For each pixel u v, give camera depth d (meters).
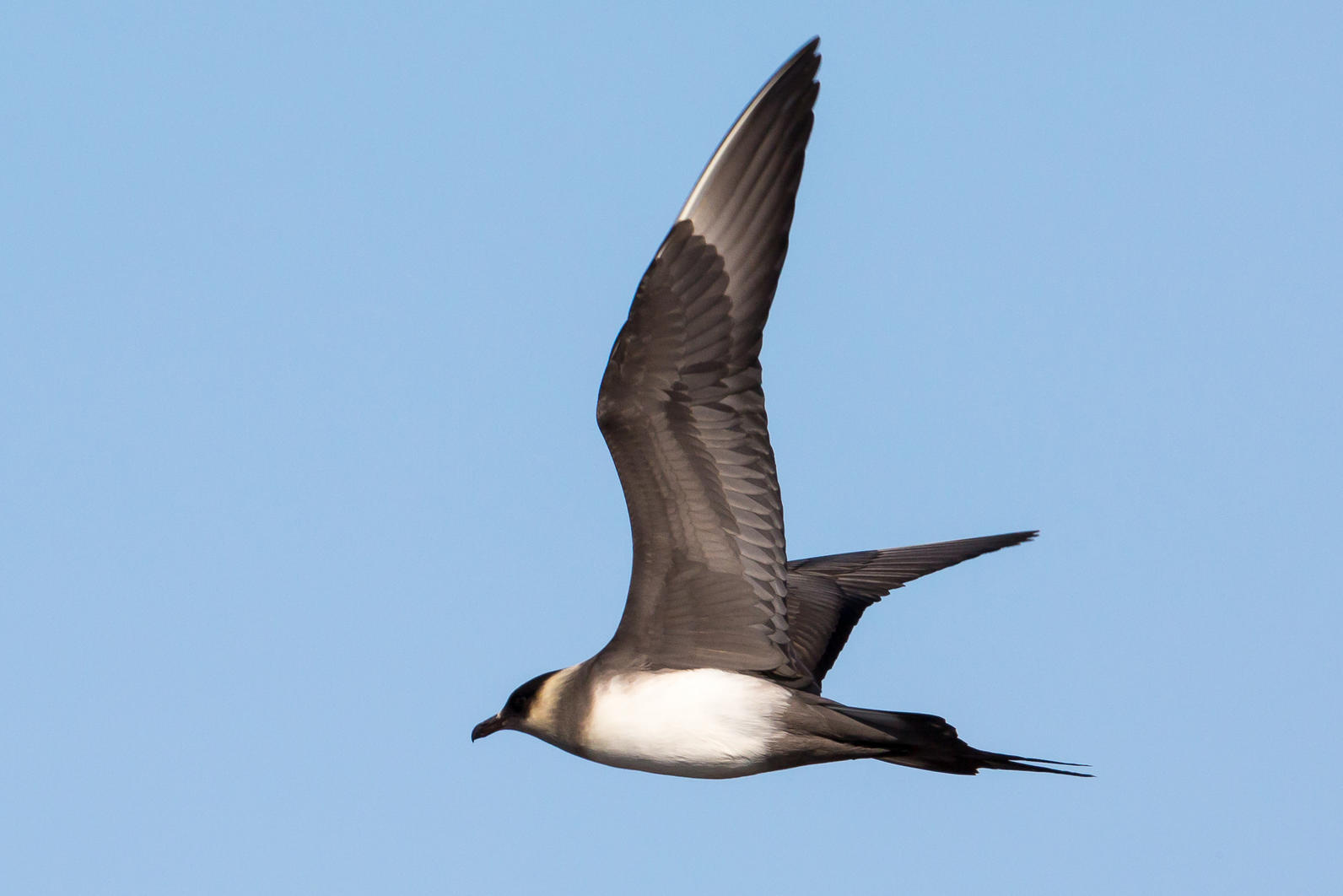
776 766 14.08
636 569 13.98
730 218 12.94
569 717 14.47
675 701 14.01
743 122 12.98
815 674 15.84
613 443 13.48
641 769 14.40
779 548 13.38
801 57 13.05
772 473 13.23
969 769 13.82
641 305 12.93
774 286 12.93
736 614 13.92
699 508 13.59
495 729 15.00
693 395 13.19
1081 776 13.58
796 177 12.91
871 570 16.89
